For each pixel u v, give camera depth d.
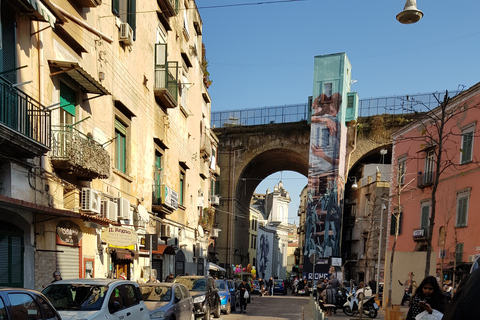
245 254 56.81
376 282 30.39
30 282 9.52
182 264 24.80
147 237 14.69
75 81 11.47
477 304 2.15
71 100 11.70
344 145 42.84
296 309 21.98
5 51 8.65
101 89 11.70
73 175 11.10
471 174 22.91
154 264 19.95
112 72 14.48
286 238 89.06
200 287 15.36
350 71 45.66
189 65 26.30
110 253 14.13
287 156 50.81
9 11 8.84
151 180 18.67
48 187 10.09
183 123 25.08
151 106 18.81
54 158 10.17
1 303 4.84
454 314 2.21
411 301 5.73
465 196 23.23
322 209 41.53
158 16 20.09
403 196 29.73
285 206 88.25
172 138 22.48
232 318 16.73
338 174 41.50
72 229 11.34
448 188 24.77
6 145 7.99
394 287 13.86
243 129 49.19
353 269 46.97
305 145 46.97
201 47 31.17
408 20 9.11
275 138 48.31
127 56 15.95
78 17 12.04
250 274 48.25
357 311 18.83
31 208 8.43
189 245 26.70
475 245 21.92
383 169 45.16
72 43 11.62
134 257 15.73
